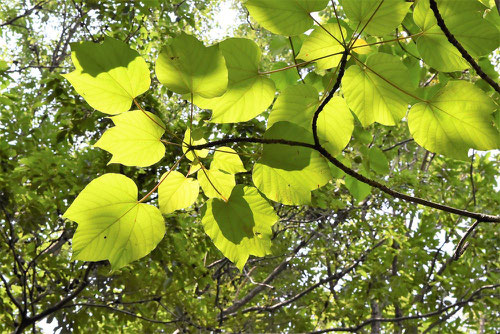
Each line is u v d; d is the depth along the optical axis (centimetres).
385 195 818
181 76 89
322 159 105
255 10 100
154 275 647
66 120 648
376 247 881
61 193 603
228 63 103
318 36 105
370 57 109
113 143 94
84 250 93
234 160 103
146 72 88
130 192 94
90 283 603
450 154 118
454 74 203
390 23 101
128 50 85
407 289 848
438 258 904
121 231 95
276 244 922
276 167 104
